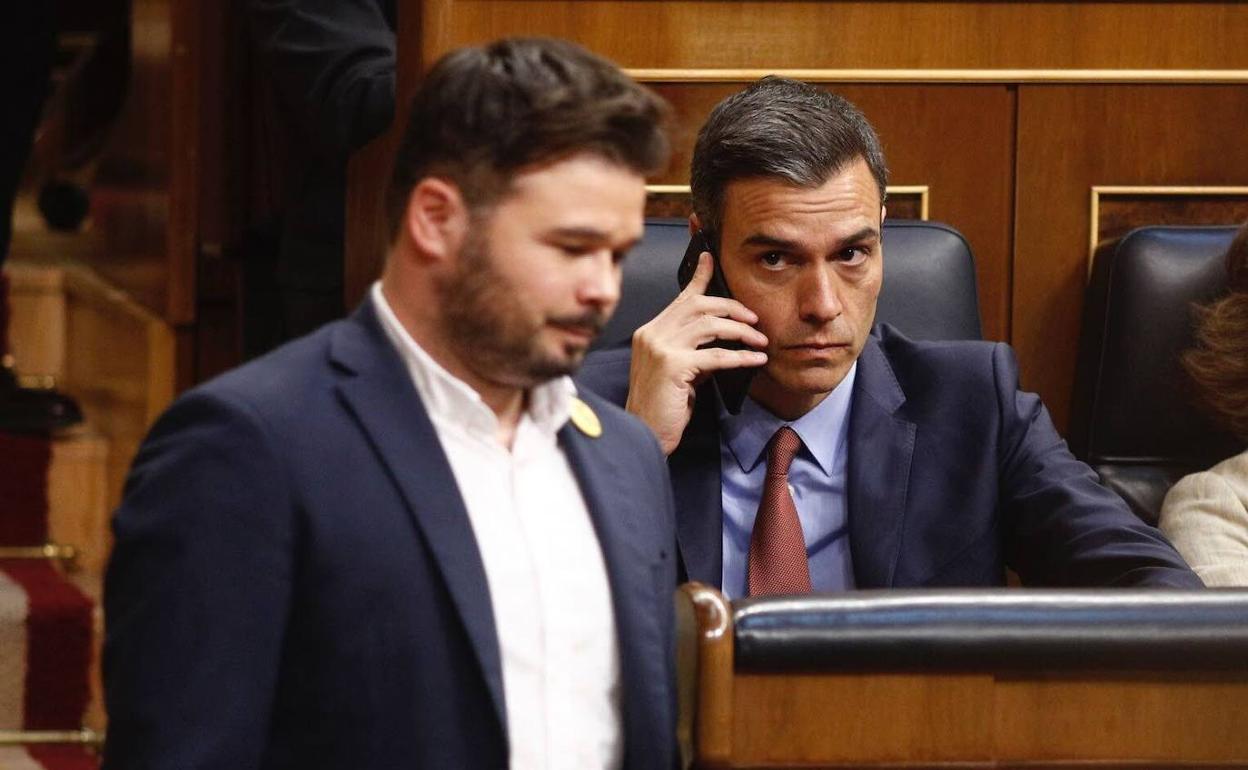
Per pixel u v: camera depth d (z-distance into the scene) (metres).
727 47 8.41
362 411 4.04
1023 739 4.30
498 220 3.93
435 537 3.99
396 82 7.51
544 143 3.89
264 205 10.26
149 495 3.92
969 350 7.25
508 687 4.04
